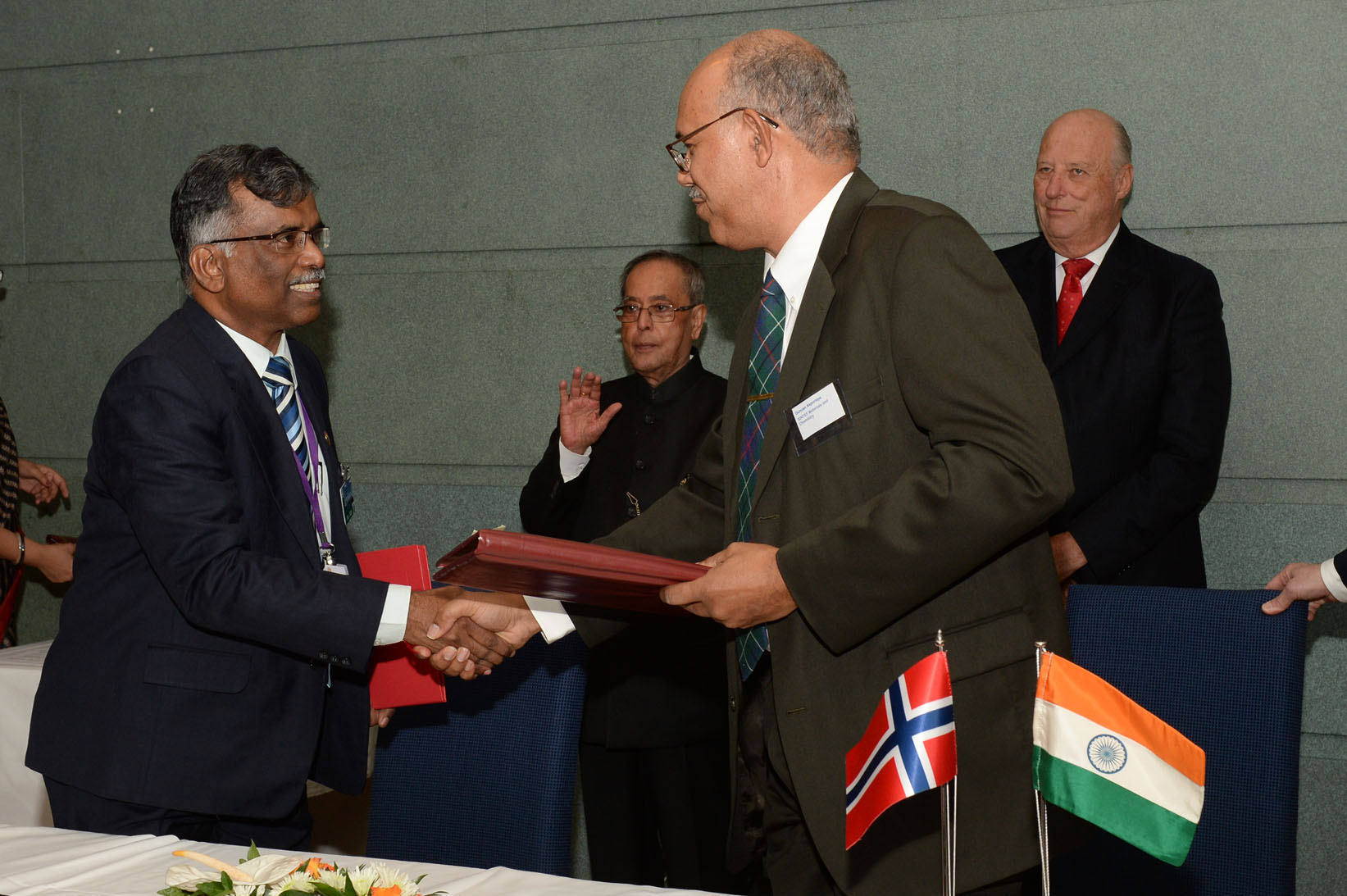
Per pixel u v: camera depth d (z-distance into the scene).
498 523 3.76
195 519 1.90
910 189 3.38
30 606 4.13
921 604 1.56
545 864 2.04
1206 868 1.91
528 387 3.75
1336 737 3.16
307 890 1.18
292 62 3.92
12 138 4.15
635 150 3.60
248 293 2.04
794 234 1.71
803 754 1.61
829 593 1.53
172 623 1.96
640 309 2.88
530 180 3.71
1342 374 3.09
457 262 3.82
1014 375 1.50
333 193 3.89
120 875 1.42
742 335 1.88
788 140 1.69
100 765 1.91
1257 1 3.08
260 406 2.03
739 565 1.59
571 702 2.09
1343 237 3.07
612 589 1.67
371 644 1.94
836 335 1.61
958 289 1.52
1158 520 2.70
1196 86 3.14
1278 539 3.16
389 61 3.81
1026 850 1.57
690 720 2.67
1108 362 2.82
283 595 1.90
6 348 4.18
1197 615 1.99
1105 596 2.08
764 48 1.71
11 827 1.64
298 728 1.99
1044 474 1.47
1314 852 3.17
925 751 1.26
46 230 4.15
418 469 3.89
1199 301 2.82
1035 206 3.27
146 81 4.03
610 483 2.86
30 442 4.18
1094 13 3.20
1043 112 3.26
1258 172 3.11
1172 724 1.97
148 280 4.05
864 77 3.39
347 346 3.91
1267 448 3.16
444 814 2.12
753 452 1.75
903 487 1.51
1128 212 3.23
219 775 1.92
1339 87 3.03
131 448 1.92
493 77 3.71
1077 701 1.24
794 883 1.80
